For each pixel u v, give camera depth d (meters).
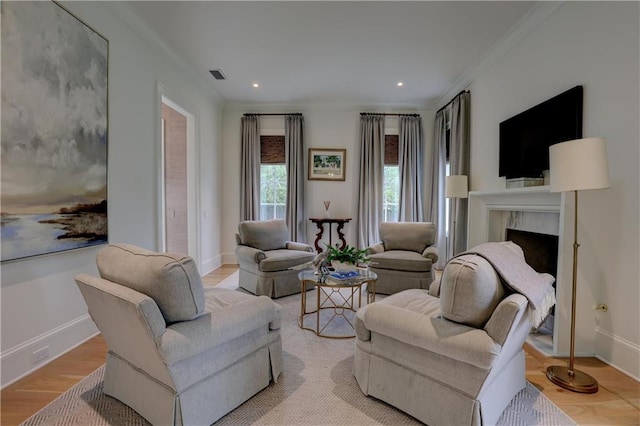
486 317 1.37
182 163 4.71
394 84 4.46
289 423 1.55
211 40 3.25
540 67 2.78
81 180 2.30
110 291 1.37
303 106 5.37
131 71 2.90
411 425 1.54
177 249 4.75
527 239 2.96
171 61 3.61
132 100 2.91
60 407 1.64
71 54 2.20
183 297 1.37
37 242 1.97
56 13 2.07
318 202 5.43
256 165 5.33
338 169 5.39
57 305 2.16
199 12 2.76
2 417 1.57
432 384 1.49
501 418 1.57
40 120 1.97
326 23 2.93
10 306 1.85
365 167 5.25
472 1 2.60
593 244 2.15
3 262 1.79
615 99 2.06
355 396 1.76
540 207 2.58
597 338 2.19
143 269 1.37
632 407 1.68
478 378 1.33
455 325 1.42
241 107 5.40
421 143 5.27
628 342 2.00
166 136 4.71
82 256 2.36
